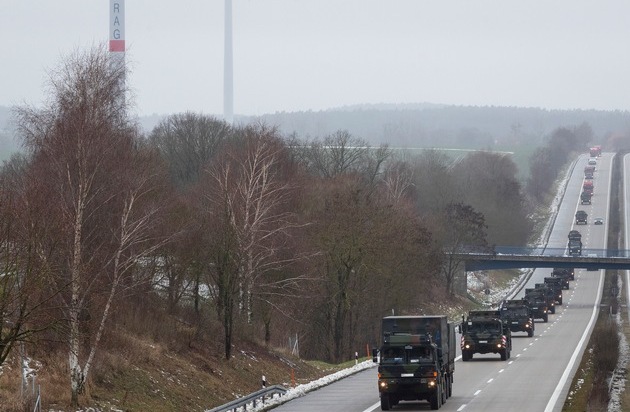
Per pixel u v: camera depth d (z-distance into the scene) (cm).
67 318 8081
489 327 14925
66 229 8131
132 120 10550
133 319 11694
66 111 9088
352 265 17388
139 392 9838
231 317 12825
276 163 17300
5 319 7325
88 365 8781
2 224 6956
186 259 12525
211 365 12119
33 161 9144
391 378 9144
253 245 14450
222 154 18750
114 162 9338
